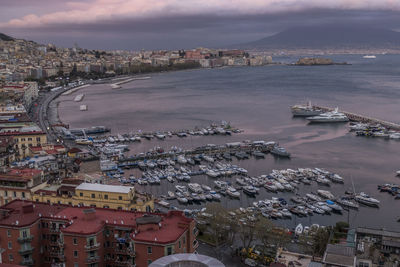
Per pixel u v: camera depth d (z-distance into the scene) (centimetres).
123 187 14962
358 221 19525
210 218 16200
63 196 15100
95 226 11169
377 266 10988
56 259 11856
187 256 8325
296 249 15188
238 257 14588
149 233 10619
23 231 11362
